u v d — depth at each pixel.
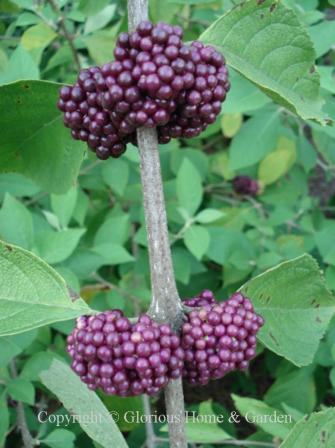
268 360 0.42
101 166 0.39
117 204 0.39
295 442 0.20
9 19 0.45
